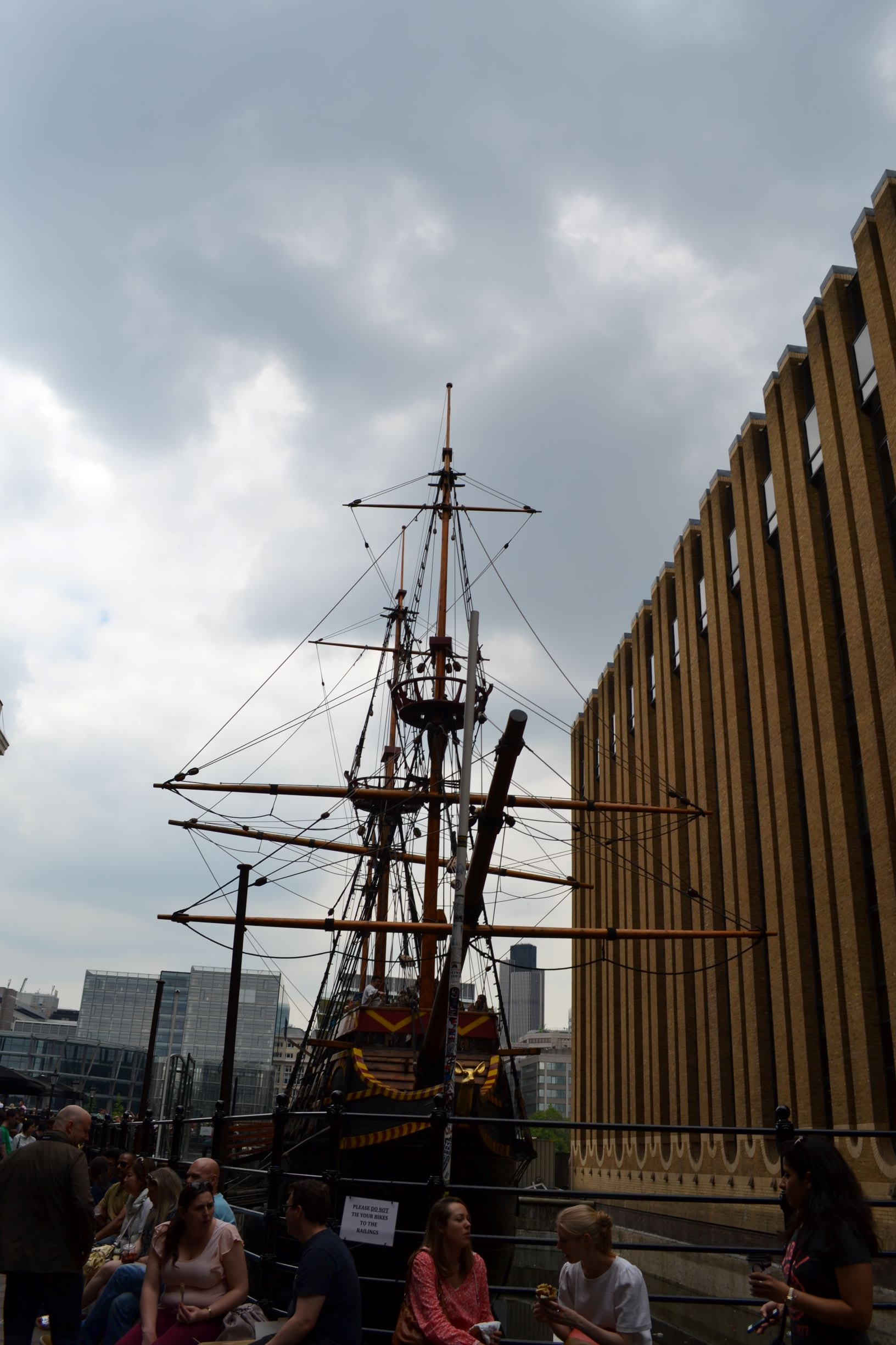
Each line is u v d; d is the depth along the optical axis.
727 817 43.19
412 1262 8.04
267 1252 11.76
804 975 35.28
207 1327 8.73
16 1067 126.94
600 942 60.03
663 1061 48.34
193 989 177.25
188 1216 9.05
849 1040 31.84
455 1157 24.69
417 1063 26.05
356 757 43.69
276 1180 12.10
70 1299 9.16
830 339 36.00
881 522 32.38
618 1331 7.46
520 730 17.03
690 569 49.44
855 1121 31.02
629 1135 52.59
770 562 40.84
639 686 56.44
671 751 50.50
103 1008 180.62
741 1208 37.44
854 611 33.19
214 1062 116.56
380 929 30.73
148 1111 25.97
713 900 43.75
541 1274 48.16
